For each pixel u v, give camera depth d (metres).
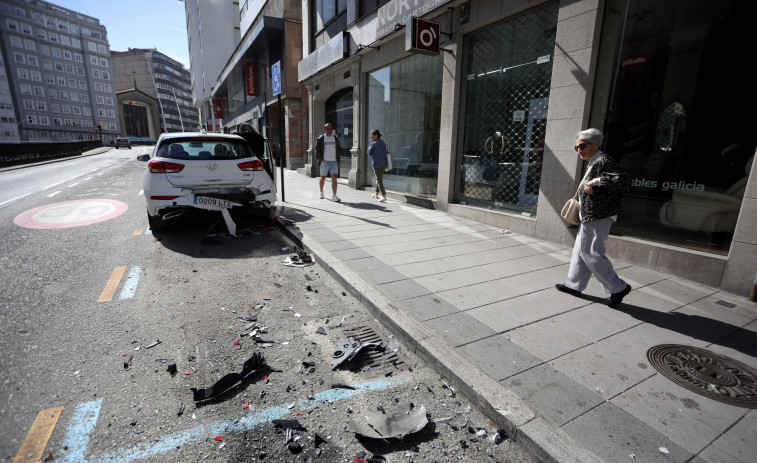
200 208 6.12
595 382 2.56
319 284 4.49
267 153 8.13
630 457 1.96
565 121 5.66
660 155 4.81
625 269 4.82
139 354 2.93
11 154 22.33
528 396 2.41
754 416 2.28
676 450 2.01
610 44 5.18
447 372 2.71
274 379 2.70
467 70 7.81
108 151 48.00
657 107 4.80
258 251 5.71
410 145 10.04
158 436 2.14
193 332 3.29
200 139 6.26
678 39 4.55
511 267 4.86
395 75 10.42
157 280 4.46
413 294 3.96
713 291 4.12
